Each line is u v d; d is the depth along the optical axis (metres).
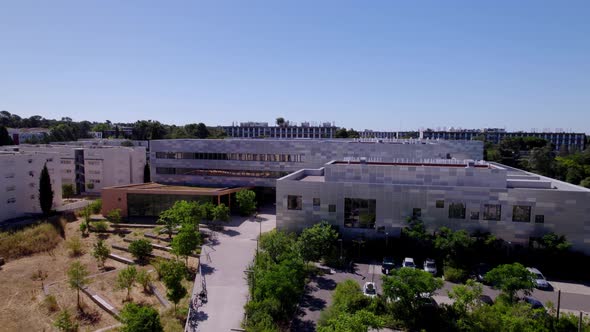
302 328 30.30
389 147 72.25
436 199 46.41
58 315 33.47
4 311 33.97
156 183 81.31
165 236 54.50
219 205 59.72
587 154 113.75
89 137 181.75
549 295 36.56
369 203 48.31
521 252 44.28
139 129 170.00
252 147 78.31
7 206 62.28
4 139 109.88
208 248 48.78
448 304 32.44
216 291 36.62
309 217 50.34
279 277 31.66
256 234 55.09
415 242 45.16
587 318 27.77
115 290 38.06
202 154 81.31
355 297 31.59
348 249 46.38
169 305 35.00
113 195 66.12
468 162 53.53
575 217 43.16
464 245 41.22
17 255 47.19
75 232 57.38
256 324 28.56
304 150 75.69
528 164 114.25
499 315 26.80
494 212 45.19
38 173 68.06
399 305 30.94
